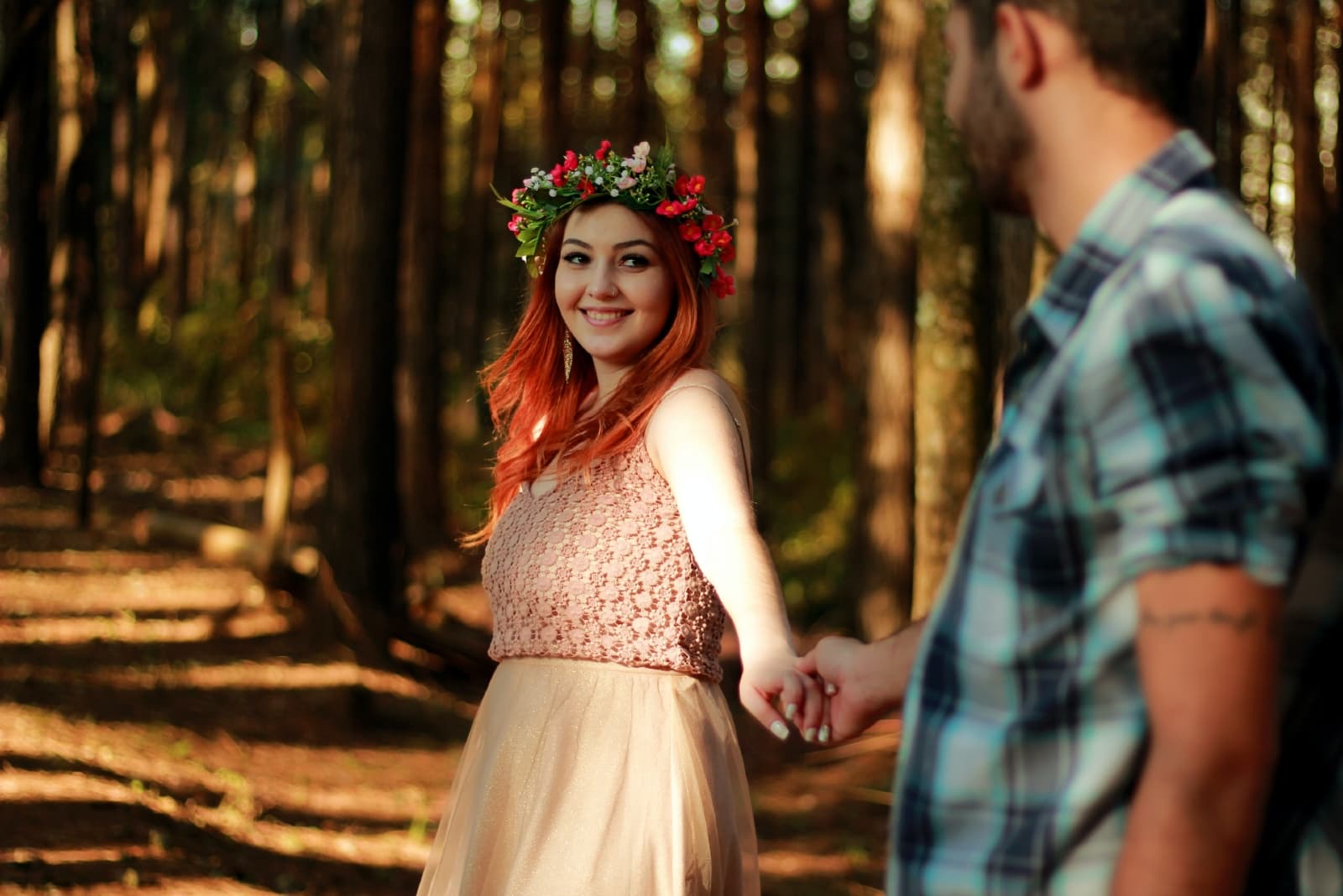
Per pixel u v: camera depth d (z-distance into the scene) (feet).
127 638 29.12
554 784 8.24
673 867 8.07
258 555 31.71
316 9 72.84
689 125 68.59
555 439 8.86
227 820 18.43
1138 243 4.30
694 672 8.53
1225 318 3.99
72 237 41.86
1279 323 4.02
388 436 31.68
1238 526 3.85
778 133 87.20
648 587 8.37
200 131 104.37
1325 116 55.98
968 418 28.58
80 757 19.03
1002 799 4.34
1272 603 3.85
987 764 4.35
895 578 35.19
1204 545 3.85
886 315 35.32
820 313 89.30
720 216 8.86
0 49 44.55
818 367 89.10
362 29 31.73
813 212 85.56
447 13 52.01
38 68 48.21
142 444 62.95
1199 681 3.84
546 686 8.44
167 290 90.48
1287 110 55.93
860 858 22.41
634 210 8.75
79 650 27.25
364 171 31.65
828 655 6.46
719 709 8.75
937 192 28.66
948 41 4.77
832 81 65.87
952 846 4.42
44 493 47.32
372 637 30.60
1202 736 3.83
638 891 8.02
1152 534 3.92
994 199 4.73
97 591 33.76
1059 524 4.23
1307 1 46.57
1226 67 38.09
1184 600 3.88
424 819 21.12
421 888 8.91
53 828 15.48
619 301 8.71
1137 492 3.98
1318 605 4.31
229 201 119.75
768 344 63.57
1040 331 4.41
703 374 8.66
